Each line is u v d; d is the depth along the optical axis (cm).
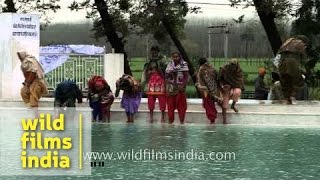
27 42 2009
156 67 1727
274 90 1859
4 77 1992
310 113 1702
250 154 1220
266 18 2980
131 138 1427
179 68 1680
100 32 3094
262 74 2134
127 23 2964
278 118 1694
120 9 2964
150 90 1728
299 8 2802
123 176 1009
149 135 1480
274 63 1781
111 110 1789
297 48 1727
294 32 2855
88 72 2202
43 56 2212
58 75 2214
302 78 1748
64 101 1656
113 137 1438
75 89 1662
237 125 1680
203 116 1731
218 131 1555
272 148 1289
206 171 1056
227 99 1688
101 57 2189
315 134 1500
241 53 3938
